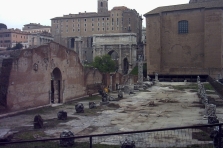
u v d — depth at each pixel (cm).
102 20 15662
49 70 2953
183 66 8700
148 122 2031
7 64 2386
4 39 16238
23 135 1634
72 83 3466
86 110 2619
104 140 1498
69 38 16275
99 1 17575
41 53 2797
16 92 2430
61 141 1374
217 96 3669
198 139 1488
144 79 8069
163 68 8881
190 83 6681
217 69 8056
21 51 2489
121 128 1833
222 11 8119
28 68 2589
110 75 4909
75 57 3547
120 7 16075
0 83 2361
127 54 11612
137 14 15800
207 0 9619
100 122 2042
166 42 8906
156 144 1391
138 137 1548
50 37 15912
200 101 3195
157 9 9194
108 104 2992
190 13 8556
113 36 11781
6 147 1322
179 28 8756
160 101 3291
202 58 8450
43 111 2580
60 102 3198
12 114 2305
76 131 1753
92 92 4128
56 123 2011
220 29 8006
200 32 8456
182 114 2364
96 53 12031
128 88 4344
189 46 8612
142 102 3209
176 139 1494
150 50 9000
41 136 1617
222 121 2017
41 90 2812
